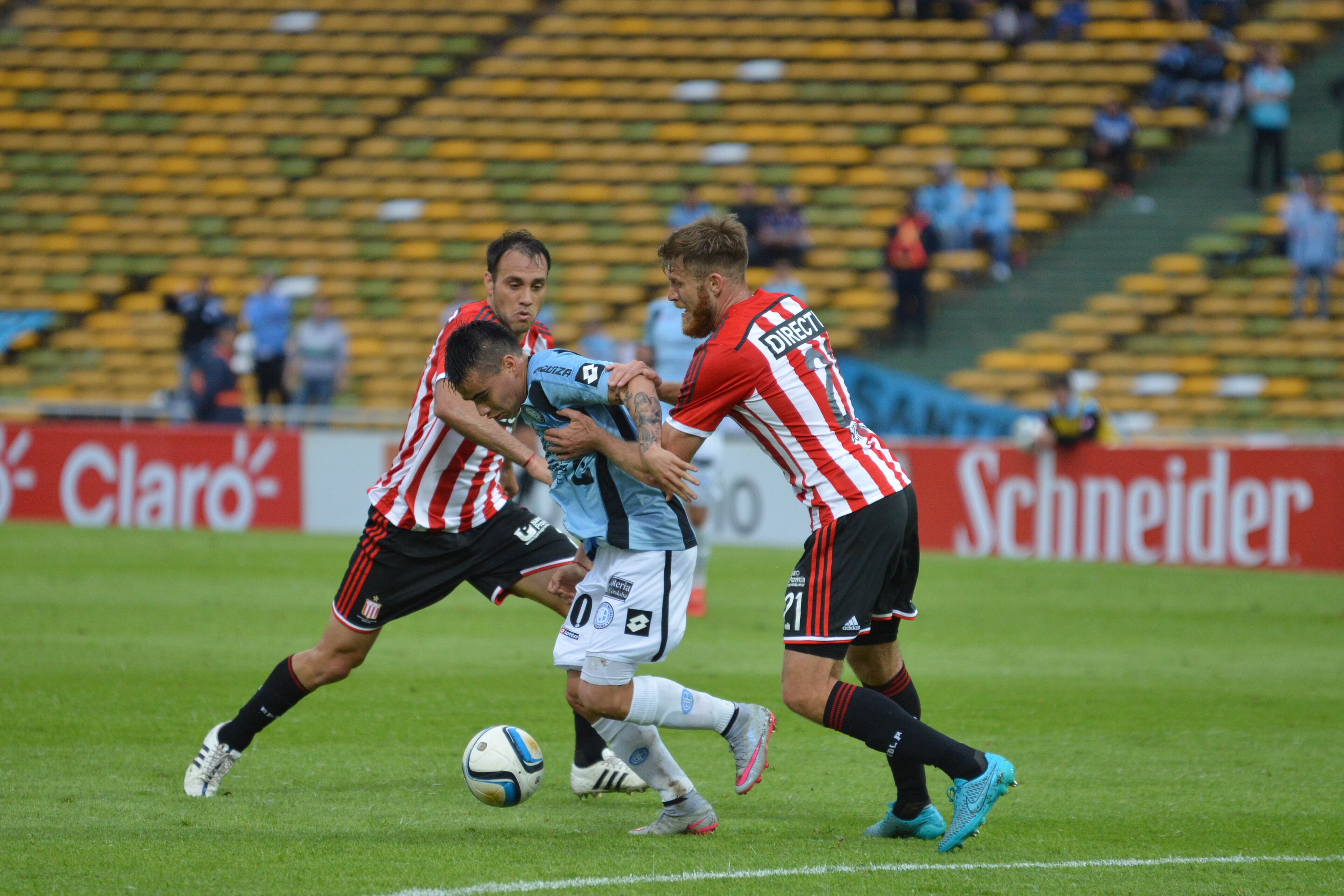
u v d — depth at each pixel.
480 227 79.00
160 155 85.00
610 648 16.48
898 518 16.17
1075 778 20.02
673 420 16.23
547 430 16.53
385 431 56.69
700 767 20.86
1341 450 44.31
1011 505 48.91
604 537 16.67
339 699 25.27
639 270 75.00
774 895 14.20
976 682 27.45
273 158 84.06
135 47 91.25
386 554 19.08
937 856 15.81
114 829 16.56
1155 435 50.19
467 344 17.19
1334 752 21.75
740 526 52.72
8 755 20.70
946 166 70.31
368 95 86.69
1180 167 75.88
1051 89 79.69
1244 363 65.69
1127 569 45.28
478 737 17.42
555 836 16.67
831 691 15.95
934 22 84.62
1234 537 45.78
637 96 83.62
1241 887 14.71
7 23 93.38
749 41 85.50
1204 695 26.22
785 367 16.09
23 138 86.75
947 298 69.94
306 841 16.17
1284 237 69.94
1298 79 79.81
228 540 51.09
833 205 76.06
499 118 84.00
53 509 56.97
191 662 28.36
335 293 76.69
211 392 57.72
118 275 79.62
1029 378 65.75
